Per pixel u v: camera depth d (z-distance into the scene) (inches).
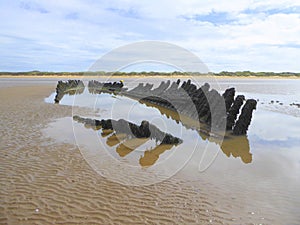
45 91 1307.8
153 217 204.7
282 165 324.2
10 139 415.8
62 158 336.2
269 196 241.3
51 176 279.6
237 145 414.9
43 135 445.7
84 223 196.4
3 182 261.7
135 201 229.5
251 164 327.6
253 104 490.9
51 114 649.0
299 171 304.2
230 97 579.5
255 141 440.5
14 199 229.3
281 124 580.1
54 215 206.2
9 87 1557.6
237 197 239.0
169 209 216.8
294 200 233.8
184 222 198.7
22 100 928.3
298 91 1466.5
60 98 959.0
